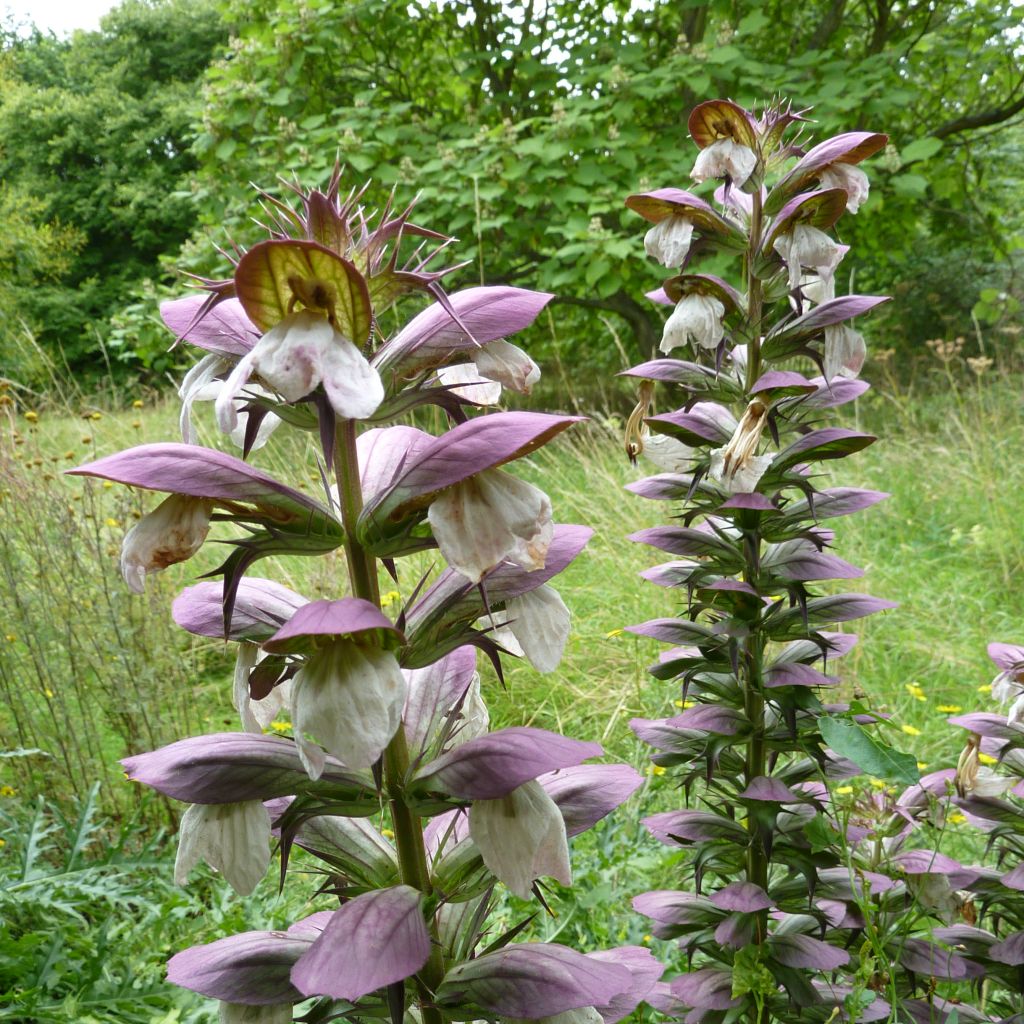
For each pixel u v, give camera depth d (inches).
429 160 325.7
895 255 378.9
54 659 146.5
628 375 82.7
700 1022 83.5
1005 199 442.9
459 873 52.7
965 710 158.1
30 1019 92.4
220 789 46.8
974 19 346.3
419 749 53.7
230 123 341.7
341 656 42.4
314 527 47.1
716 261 276.7
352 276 40.1
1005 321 424.2
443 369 54.3
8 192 855.7
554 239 358.9
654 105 358.3
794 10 389.1
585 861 115.6
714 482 83.7
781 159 80.5
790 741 82.9
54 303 799.1
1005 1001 93.4
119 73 970.7
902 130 374.9
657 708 158.4
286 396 39.3
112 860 113.0
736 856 87.5
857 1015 70.4
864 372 415.2
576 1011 52.4
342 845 54.8
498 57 350.3
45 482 148.3
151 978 99.7
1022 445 283.4
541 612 50.1
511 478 44.1
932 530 240.4
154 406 377.7
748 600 81.4
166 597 152.6
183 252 348.2
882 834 84.0
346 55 370.6
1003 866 88.9
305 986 42.5
